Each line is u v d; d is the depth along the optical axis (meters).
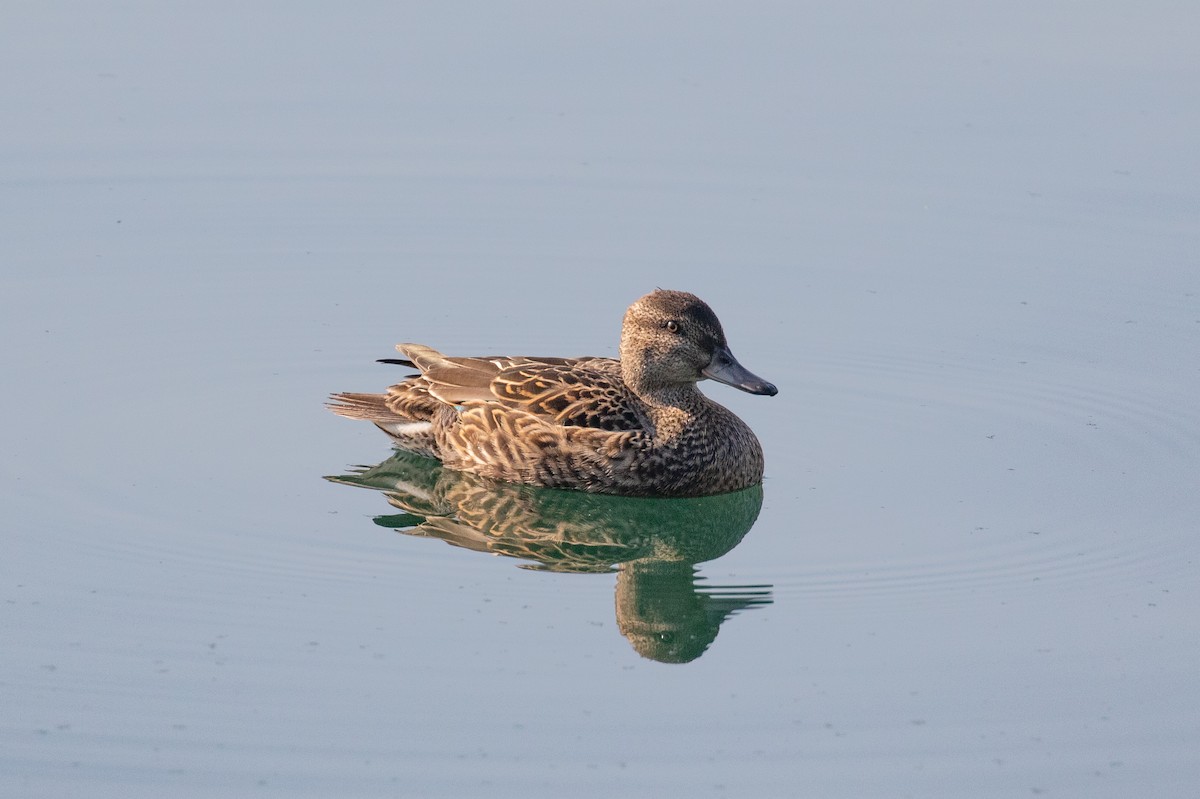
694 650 14.20
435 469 17.80
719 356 17.16
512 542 16.34
